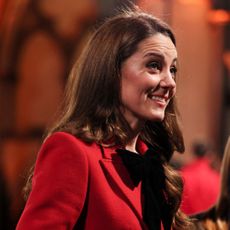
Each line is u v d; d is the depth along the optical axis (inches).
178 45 229.9
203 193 462.6
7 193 1006.4
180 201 222.2
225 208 272.4
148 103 202.5
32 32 1028.5
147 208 203.8
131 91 201.9
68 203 190.7
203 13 1016.9
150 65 202.4
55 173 192.1
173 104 226.2
